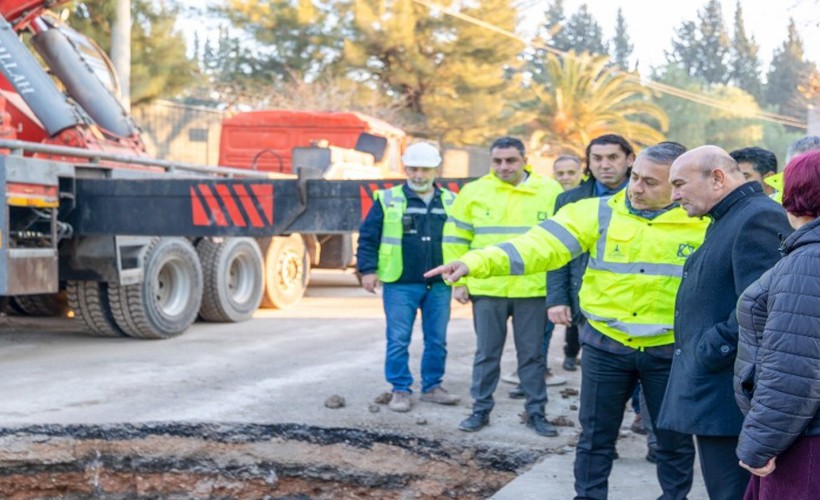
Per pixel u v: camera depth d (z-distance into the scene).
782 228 3.48
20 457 5.59
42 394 6.49
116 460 5.70
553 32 39.31
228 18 29.72
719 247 3.61
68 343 8.83
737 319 3.22
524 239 4.29
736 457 3.61
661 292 4.23
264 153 14.30
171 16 21.81
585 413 4.44
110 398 6.39
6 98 9.16
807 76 19.86
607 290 4.31
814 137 5.09
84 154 8.32
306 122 14.30
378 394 6.64
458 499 5.54
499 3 31.02
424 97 32.00
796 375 2.81
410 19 30.25
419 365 8.00
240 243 10.60
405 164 6.23
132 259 8.59
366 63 30.89
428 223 6.23
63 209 8.10
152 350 8.46
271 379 7.13
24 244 7.95
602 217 4.32
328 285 15.56
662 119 41.50
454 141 33.44
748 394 3.14
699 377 3.61
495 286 5.71
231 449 5.74
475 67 31.47
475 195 5.97
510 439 5.67
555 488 4.91
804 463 2.89
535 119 39.88
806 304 2.82
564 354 8.34
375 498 5.66
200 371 7.43
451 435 5.71
